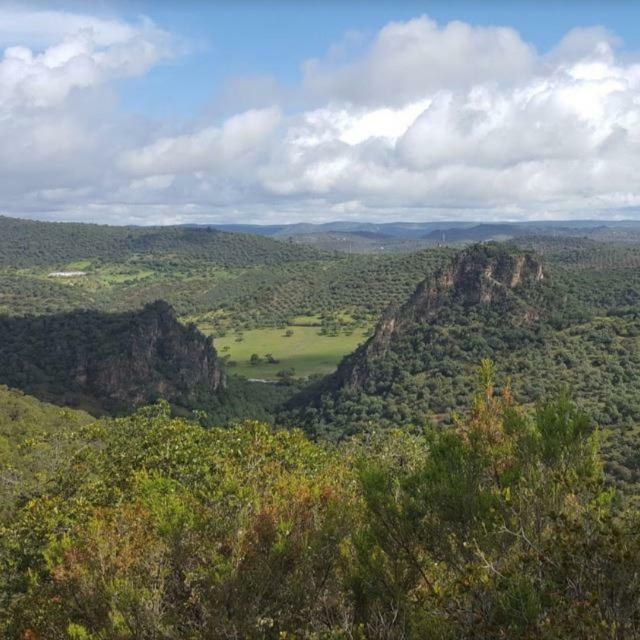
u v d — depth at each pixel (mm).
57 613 13484
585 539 8008
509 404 11695
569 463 9914
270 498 15484
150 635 11648
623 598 7648
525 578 7875
